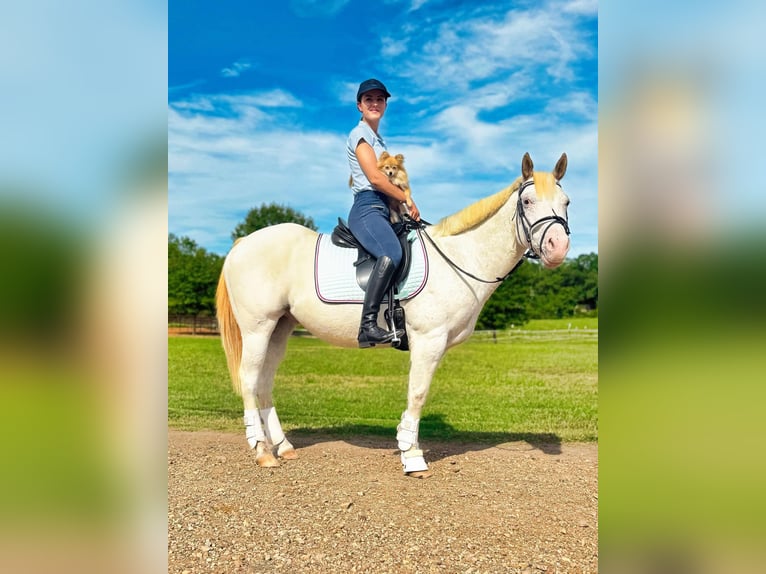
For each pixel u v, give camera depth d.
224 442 4.86
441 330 3.83
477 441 5.05
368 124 4.16
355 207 3.94
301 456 4.42
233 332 4.32
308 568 2.57
